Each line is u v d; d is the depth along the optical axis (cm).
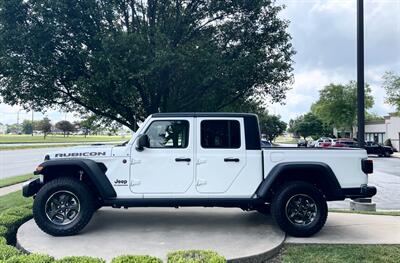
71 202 618
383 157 3784
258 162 624
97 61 1121
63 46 1184
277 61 1394
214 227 664
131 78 1095
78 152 629
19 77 1195
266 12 1395
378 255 539
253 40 1370
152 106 1337
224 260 426
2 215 706
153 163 618
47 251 529
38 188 645
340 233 648
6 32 1130
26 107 1426
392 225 709
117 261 419
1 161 2784
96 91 1213
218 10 1352
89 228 654
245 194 620
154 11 1331
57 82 1279
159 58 1091
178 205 621
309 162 624
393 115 4647
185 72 1179
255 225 680
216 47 1299
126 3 1311
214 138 630
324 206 618
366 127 5541
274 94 1528
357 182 634
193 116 633
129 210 807
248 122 634
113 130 1755
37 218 599
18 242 573
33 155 3462
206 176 618
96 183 602
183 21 1330
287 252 554
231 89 1297
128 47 1106
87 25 1188
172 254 448
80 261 419
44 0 1130
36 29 1127
